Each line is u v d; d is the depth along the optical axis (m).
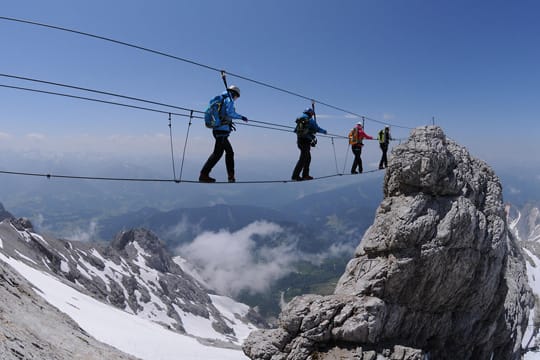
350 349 38.34
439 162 44.12
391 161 46.09
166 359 45.53
